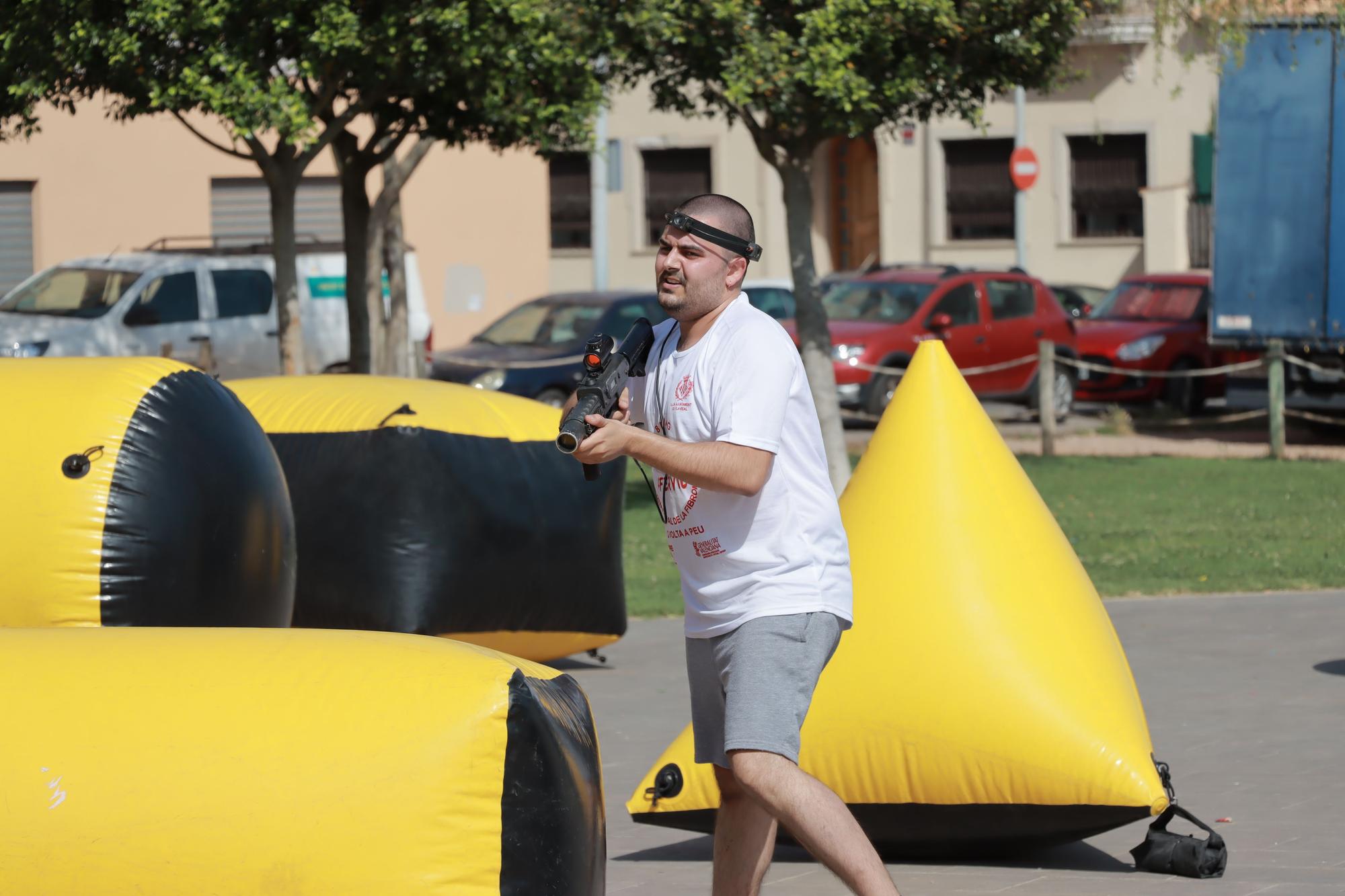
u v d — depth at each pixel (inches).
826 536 270.5
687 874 352.2
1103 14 969.5
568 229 2385.6
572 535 538.6
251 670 215.0
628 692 536.1
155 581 360.5
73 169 1584.6
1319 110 1205.7
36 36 823.7
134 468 362.6
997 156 2223.2
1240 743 452.4
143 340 1214.9
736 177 2285.9
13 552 353.1
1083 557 769.6
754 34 829.2
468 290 1726.1
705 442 264.7
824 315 911.0
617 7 861.8
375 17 863.7
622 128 2320.4
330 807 205.3
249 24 833.5
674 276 267.3
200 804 205.2
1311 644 588.1
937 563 348.2
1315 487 992.2
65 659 218.2
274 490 398.6
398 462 510.3
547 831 211.0
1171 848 341.1
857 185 2333.9
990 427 374.6
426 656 217.5
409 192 1727.4
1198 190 2156.7
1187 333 1428.4
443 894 205.6
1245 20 1034.1
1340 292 1204.5
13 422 363.3
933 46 861.2
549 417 554.9
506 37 873.5
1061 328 1391.5
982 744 333.4
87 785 206.1
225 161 1628.9
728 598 267.4
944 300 1332.4
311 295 1311.5
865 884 251.1
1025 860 354.9
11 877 204.1
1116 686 340.8
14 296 1238.9
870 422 1337.4
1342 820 377.7
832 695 342.6
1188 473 1061.1
